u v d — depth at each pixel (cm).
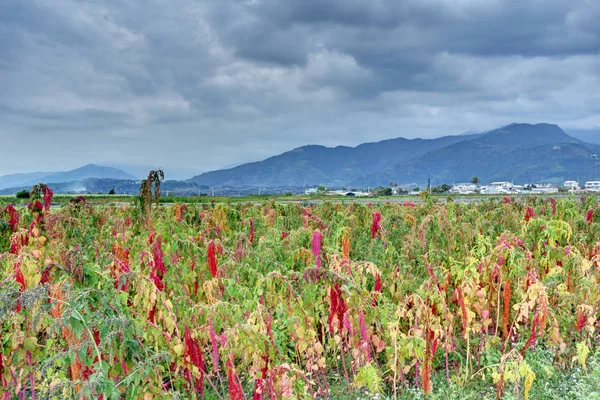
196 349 559
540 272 811
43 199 902
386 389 676
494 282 749
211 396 651
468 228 905
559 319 713
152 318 588
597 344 773
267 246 820
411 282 747
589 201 1411
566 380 671
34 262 555
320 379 717
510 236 808
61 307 489
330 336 694
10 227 889
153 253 686
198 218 1038
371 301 599
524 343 668
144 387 479
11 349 496
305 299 613
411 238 867
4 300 445
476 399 635
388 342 640
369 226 1056
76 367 470
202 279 740
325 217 1188
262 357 506
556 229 795
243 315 568
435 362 704
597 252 834
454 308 732
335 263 607
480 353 689
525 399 557
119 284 528
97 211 1222
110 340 429
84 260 557
